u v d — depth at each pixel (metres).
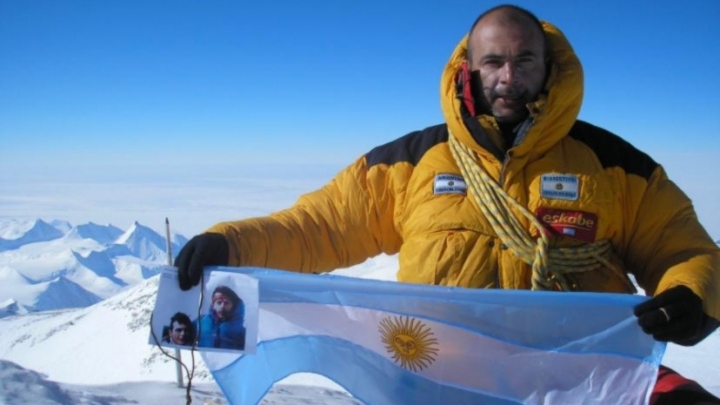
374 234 1.64
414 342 1.41
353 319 1.43
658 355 1.30
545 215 1.49
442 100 1.57
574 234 1.47
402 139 1.69
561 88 1.47
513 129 1.56
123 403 3.08
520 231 1.48
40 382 2.62
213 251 1.38
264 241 1.51
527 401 1.37
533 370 1.37
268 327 1.45
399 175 1.62
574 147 1.54
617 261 1.52
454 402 1.40
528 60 1.48
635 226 1.50
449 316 1.39
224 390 1.39
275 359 1.45
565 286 1.46
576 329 1.34
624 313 1.32
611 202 1.49
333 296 1.40
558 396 1.35
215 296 1.35
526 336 1.37
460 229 1.52
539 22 1.52
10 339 52.06
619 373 1.33
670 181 1.52
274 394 4.15
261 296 1.41
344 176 1.68
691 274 1.30
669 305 1.22
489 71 1.50
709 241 1.41
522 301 1.34
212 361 1.39
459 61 1.62
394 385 1.42
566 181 1.50
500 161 1.53
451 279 1.49
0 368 2.62
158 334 1.34
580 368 1.35
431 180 1.58
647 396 1.30
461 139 1.54
